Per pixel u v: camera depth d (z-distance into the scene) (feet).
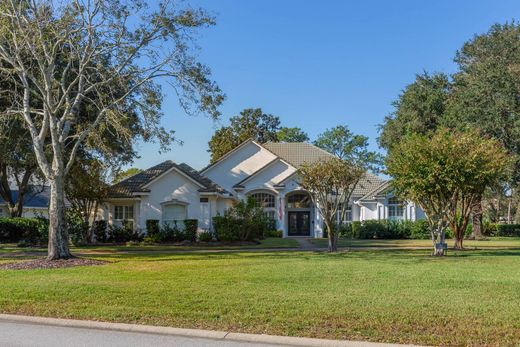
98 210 111.24
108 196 102.78
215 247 89.25
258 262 56.29
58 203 61.52
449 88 142.72
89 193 94.38
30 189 125.70
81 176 93.25
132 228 106.73
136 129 77.30
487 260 59.00
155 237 98.58
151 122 70.08
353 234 131.75
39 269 51.31
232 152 136.77
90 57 63.26
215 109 69.92
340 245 94.22
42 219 98.68
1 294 34.76
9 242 104.63
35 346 23.85
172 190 109.19
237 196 132.16
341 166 75.66
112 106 68.23
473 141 69.67
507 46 122.31
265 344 24.06
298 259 60.54
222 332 25.52
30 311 30.22
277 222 130.93
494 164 69.31
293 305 30.12
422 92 141.59
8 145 84.58
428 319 26.73
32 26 60.70
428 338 23.70
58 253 60.54
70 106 64.39
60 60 72.13
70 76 73.82
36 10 60.13
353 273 44.73
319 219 130.21
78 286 37.55
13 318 29.19
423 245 94.48
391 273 44.70
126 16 63.26
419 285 37.42
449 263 54.60
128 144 83.76
